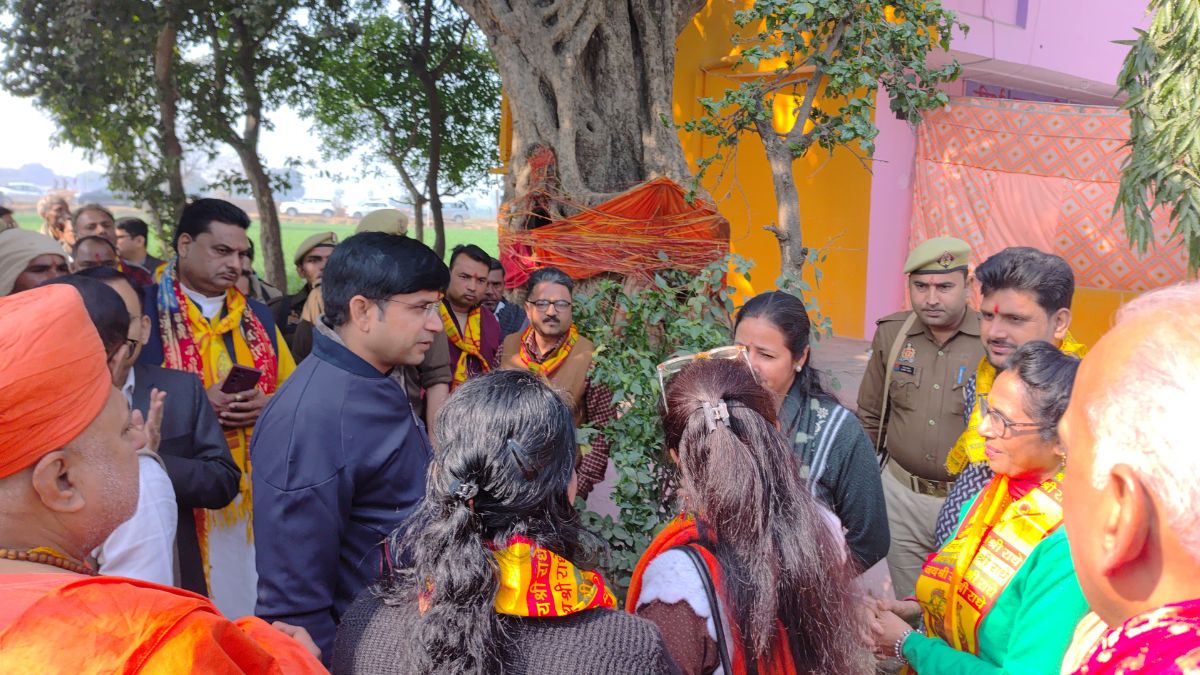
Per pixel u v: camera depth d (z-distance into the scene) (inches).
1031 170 386.0
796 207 175.6
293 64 408.2
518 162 233.6
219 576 114.9
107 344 86.0
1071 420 35.9
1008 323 109.7
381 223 170.7
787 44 173.2
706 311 149.8
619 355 140.7
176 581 97.4
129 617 37.4
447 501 54.9
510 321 208.1
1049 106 378.9
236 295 132.0
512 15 235.1
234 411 118.0
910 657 78.8
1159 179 199.6
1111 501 32.7
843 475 95.2
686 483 68.1
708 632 62.4
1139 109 205.2
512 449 55.0
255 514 81.3
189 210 126.9
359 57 430.0
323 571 80.4
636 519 127.0
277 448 80.9
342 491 81.6
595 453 139.8
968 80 444.8
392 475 84.8
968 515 80.6
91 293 85.7
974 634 74.2
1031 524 72.0
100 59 367.9
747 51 177.6
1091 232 375.9
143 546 71.4
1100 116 368.8
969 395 121.7
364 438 83.0
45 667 35.6
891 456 137.4
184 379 102.3
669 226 198.5
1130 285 371.2
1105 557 33.1
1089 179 374.0
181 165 413.4
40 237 134.0
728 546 65.1
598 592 57.7
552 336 153.3
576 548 59.1
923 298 129.3
